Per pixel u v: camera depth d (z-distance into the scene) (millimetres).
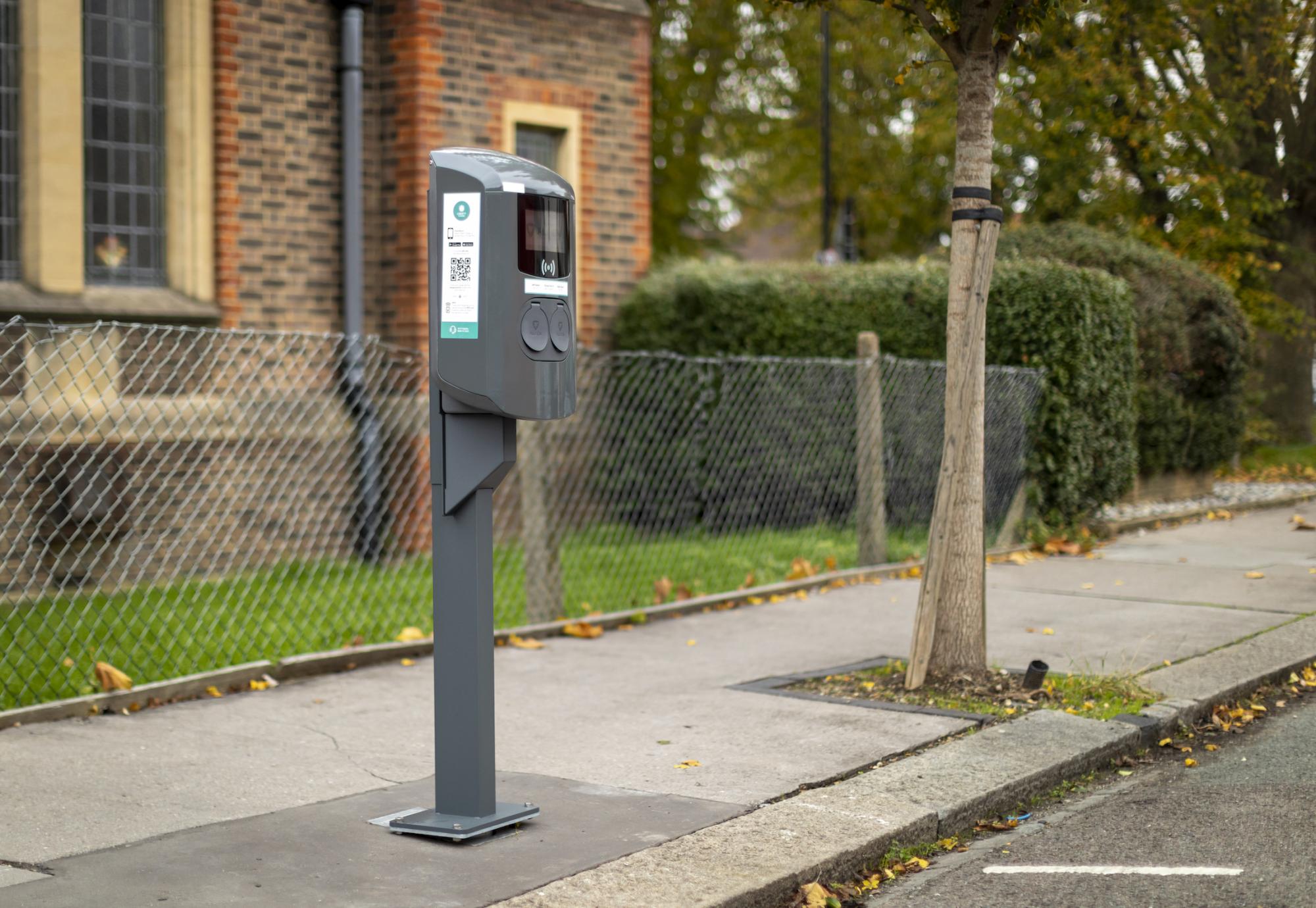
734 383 11672
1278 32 16844
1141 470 13828
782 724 5629
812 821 4344
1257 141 18828
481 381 3973
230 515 9664
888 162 28688
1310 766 5297
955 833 4562
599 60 11984
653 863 3936
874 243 31562
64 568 8656
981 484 6359
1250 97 17719
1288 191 19547
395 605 8398
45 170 8906
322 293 10461
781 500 11664
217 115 9812
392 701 6113
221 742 5363
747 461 11609
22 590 8438
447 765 4234
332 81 10500
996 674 6301
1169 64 17656
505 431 4113
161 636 7223
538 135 11703
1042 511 11156
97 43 9383
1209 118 17656
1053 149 18906
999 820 4723
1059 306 10953
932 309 11453
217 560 8594
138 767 4992
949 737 5449
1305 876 4055
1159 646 7121
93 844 4098
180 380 9539
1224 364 14672
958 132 6203
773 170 30688
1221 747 5648
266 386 10047
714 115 28828
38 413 8664
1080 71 17062
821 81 25172
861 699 6082
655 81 27438
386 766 5035
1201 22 16938
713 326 11727
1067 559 10539
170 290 9727
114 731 5520
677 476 11641
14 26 8906
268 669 6449
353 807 4488
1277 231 19734
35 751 5188
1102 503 11656
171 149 9703
